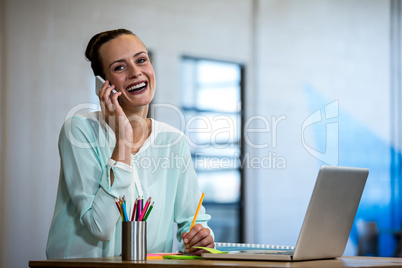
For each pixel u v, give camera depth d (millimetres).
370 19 6402
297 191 5766
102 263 1470
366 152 6246
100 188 1808
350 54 6242
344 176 1582
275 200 5621
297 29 5938
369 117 6301
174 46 5203
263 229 5539
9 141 4438
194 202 2113
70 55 4656
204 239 1782
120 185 1789
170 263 1413
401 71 6520
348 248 6082
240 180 5434
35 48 4543
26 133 4496
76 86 4672
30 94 4516
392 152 6402
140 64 2057
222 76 5473
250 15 5660
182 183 2102
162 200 2018
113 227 1798
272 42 5781
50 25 4602
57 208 1961
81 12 4723
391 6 6539
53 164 4594
